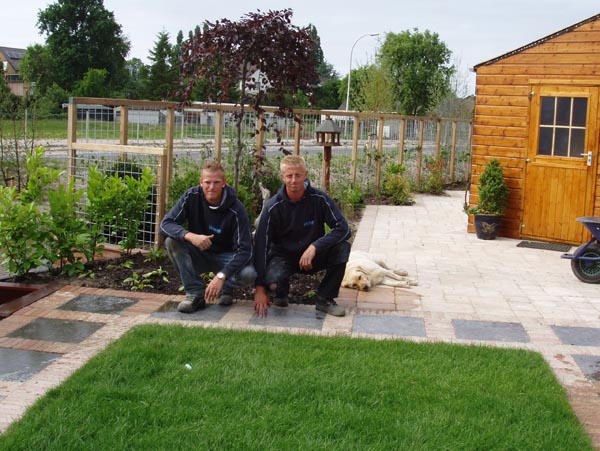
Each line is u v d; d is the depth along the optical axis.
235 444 3.44
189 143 9.74
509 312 6.14
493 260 8.44
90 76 53.47
